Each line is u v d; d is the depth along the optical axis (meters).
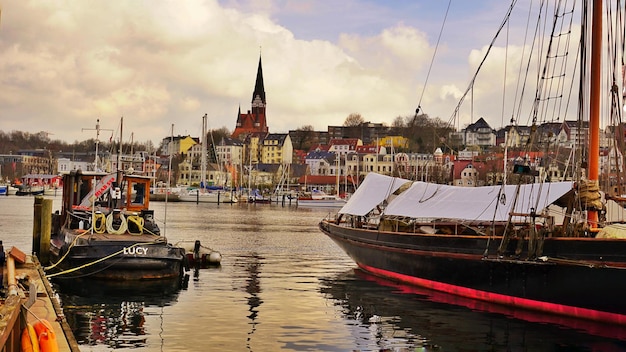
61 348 13.77
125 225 32.16
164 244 30.42
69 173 39.16
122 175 36.75
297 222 86.56
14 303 12.81
